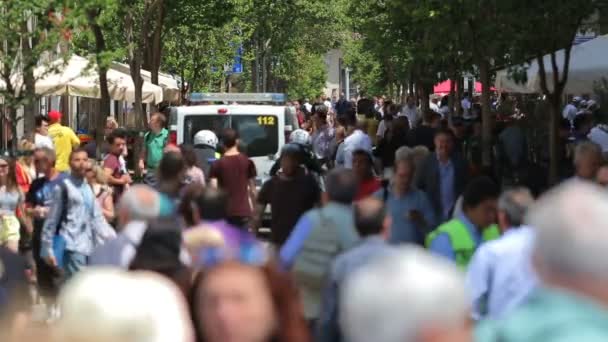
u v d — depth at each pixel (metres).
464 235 22.19
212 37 128.75
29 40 48.28
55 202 33.22
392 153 60.31
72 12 43.62
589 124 54.50
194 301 13.05
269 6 142.00
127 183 44.47
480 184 22.28
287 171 33.84
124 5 70.00
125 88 76.06
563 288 9.54
